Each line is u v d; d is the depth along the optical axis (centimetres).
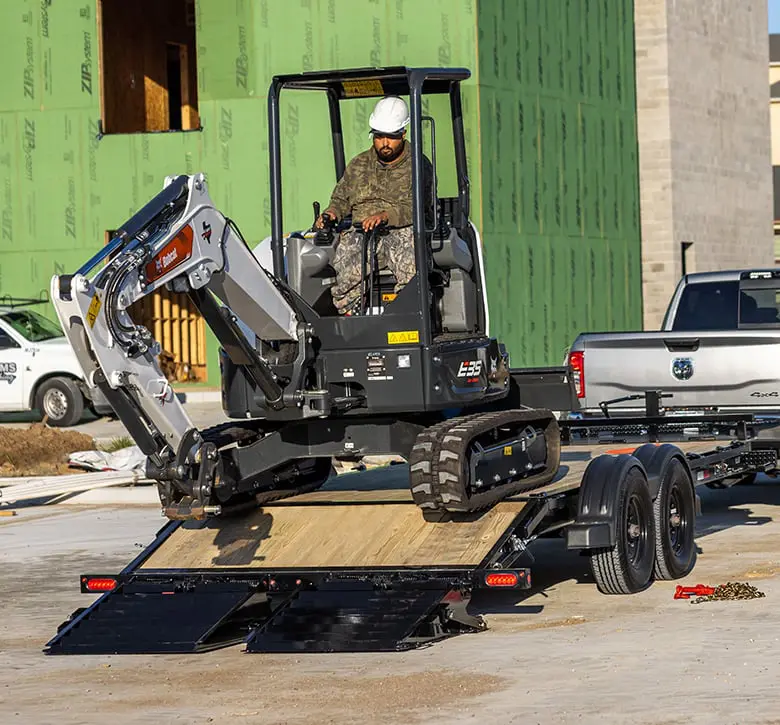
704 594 1200
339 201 1217
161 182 3606
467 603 1091
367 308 1180
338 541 1164
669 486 1277
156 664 1035
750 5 4800
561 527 1258
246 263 1088
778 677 920
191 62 4175
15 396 3073
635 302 4084
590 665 974
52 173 3672
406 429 1191
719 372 1573
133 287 1003
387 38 3456
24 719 896
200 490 1036
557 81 3725
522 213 3572
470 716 854
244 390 1169
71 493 2083
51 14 3659
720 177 4559
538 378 1480
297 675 980
